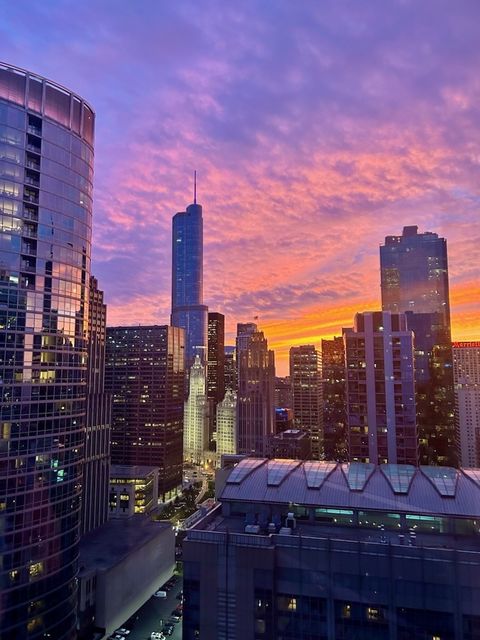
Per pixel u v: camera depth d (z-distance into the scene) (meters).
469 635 74.62
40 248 129.25
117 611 161.12
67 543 131.88
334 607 80.06
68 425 134.50
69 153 139.12
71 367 136.50
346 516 96.00
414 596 77.38
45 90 133.75
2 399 118.50
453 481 100.25
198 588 84.81
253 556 83.06
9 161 123.81
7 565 115.94
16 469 119.81
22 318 124.00
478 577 75.62
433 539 88.38
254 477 108.06
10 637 114.56
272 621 81.25
